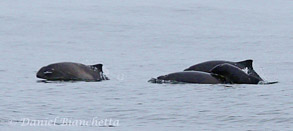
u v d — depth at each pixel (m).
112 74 87.69
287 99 62.97
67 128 49.69
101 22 167.88
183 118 54.03
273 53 117.06
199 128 50.12
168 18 177.50
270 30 156.25
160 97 64.94
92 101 62.66
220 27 161.75
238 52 119.19
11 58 107.06
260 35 146.75
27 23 164.00
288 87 71.69
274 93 66.94
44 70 81.50
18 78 81.69
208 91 68.38
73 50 121.50
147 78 82.31
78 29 156.00
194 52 119.12
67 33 149.00
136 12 188.75
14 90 70.19
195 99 63.41
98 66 82.75
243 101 62.00
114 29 156.38
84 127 50.34
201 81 74.50
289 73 89.62
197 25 165.00
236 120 52.91
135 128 50.12
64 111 57.09
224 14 187.12
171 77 76.25
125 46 128.25
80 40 137.75
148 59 108.19
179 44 131.62
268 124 51.16
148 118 54.19
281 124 51.03
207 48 125.31
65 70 80.94
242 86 72.25
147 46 128.25
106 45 129.88
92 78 80.44
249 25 166.50
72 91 69.38
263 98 63.75
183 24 166.62
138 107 59.19
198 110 57.56
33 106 59.50
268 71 92.56
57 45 128.88
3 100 62.81
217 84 73.75
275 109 57.44
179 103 61.22
